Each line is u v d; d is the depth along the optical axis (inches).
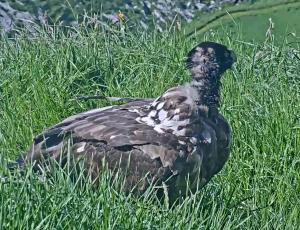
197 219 424.8
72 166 454.6
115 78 596.7
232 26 858.1
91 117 465.1
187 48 652.1
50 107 546.9
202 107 459.2
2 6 805.9
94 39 647.1
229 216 439.5
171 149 448.1
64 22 813.9
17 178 419.8
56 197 408.5
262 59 633.6
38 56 621.3
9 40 677.9
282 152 517.0
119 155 450.3
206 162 456.4
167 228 409.7
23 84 577.0
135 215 409.1
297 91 585.6
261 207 465.1
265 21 858.8
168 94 457.1
